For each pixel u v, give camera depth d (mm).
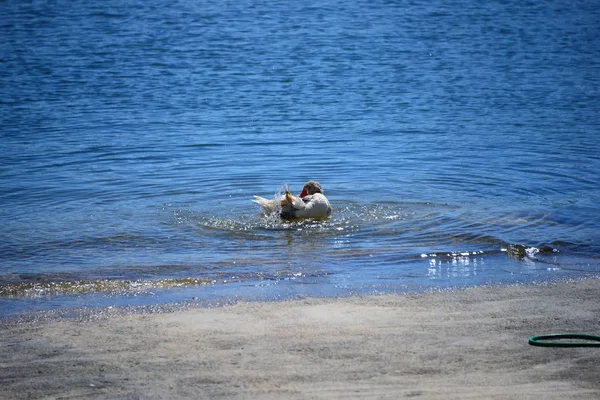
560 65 112188
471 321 29781
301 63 114938
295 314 30656
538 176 54656
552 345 27172
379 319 30031
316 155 61781
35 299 33188
